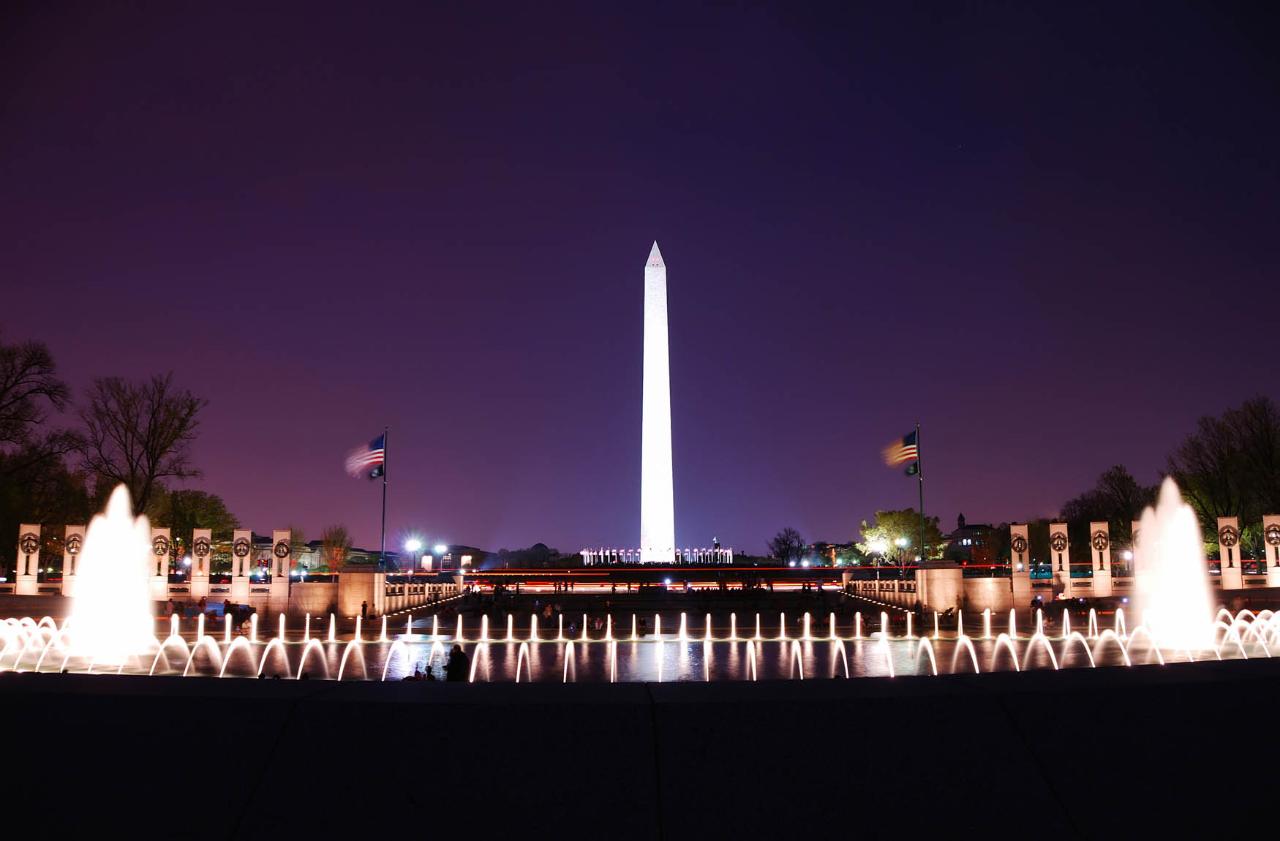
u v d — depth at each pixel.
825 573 117.19
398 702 4.95
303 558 165.88
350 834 4.75
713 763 4.84
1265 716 5.33
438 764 4.84
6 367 73.31
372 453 78.88
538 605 79.06
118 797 4.89
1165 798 5.02
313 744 4.91
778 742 4.89
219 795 4.85
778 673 40.41
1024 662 43.12
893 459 82.06
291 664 43.69
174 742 4.96
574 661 45.56
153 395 84.00
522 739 4.86
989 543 161.88
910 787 4.88
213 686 5.26
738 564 132.12
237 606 66.06
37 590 70.06
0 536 78.56
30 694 5.08
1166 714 5.23
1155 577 72.25
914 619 68.56
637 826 4.71
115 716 5.02
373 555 164.88
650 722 4.90
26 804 4.91
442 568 126.44
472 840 4.72
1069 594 73.00
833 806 4.81
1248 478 88.44
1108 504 119.56
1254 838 5.02
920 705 5.05
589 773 4.80
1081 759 5.05
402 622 71.44
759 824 4.75
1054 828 4.89
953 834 4.82
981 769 4.95
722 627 69.12
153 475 84.19
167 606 67.56
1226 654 45.12
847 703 5.00
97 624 61.84
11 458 76.19
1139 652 46.38
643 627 62.84
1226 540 71.62
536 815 4.75
